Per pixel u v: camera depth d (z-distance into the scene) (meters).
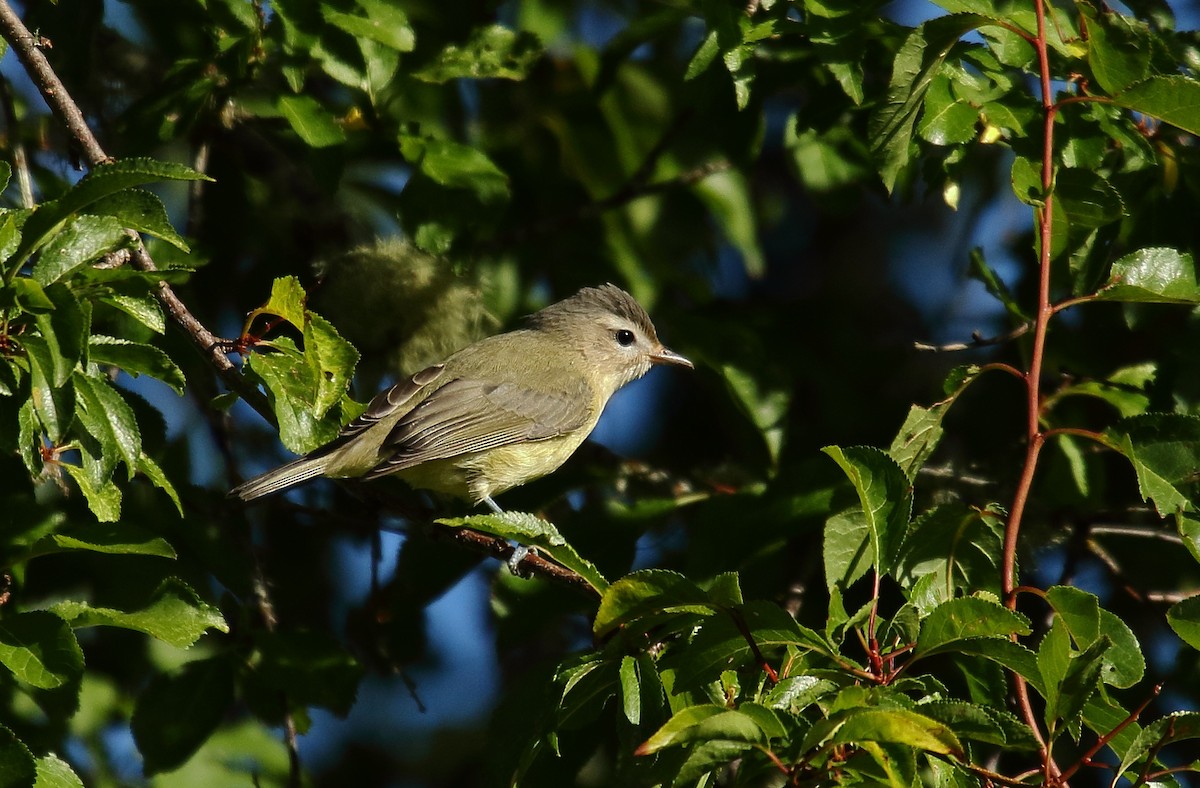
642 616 6.88
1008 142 8.86
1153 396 10.11
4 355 7.20
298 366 8.41
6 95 10.58
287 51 10.11
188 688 10.02
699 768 6.01
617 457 12.97
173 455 10.97
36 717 9.70
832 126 11.06
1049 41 8.97
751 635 6.73
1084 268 9.12
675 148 13.28
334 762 14.30
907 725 5.78
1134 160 10.08
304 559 12.72
